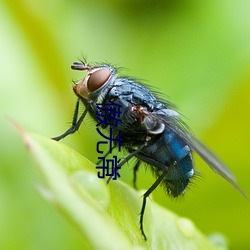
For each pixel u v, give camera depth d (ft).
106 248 0.31
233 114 0.41
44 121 0.40
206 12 0.43
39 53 0.41
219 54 0.42
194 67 0.42
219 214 0.41
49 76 0.41
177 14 0.44
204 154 0.37
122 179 0.40
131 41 0.43
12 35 0.41
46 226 0.38
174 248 0.35
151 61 0.43
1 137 0.39
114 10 0.44
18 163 0.39
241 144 0.41
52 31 0.42
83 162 0.33
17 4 0.41
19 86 0.40
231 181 0.37
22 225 0.38
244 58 0.42
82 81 0.37
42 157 0.31
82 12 0.43
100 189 0.32
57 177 0.31
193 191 0.41
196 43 0.43
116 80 0.37
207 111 0.41
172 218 0.36
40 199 0.38
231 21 0.43
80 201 0.31
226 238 0.41
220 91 0.41
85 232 0.31
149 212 0.35
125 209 0.34
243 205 0.41
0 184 0.38
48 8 0.42
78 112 0.37
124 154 0.38
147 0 0.44
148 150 0.37
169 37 0.43
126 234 0.34
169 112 0.38
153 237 0.35
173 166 0.37
